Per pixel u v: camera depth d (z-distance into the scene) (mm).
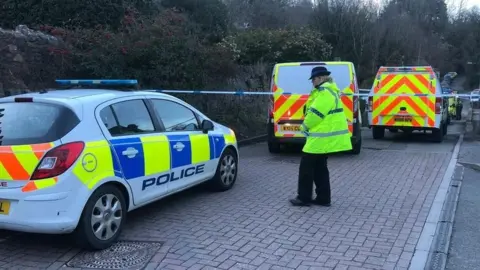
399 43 37375
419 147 12219
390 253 4496
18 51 8633
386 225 5336
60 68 9133
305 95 10000
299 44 21047
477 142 13273
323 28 33000
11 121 4523
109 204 4656
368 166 9102
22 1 11727
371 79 31547
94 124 4625
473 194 6953
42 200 4129
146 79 10352
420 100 12992
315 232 5098
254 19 34344
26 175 4203
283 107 10164
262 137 13984
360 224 5375
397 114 13242
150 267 4184
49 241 4863
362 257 4398
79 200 4301
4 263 4309
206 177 6484
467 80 66562
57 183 4176
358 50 33375
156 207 6121
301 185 6102
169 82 10750
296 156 10594
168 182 5590
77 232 4406
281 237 4938
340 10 33000
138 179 5035
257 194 6797
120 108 5070
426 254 4473
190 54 11227
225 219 5570
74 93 5000
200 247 4656
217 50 12406
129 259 4383
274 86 10266
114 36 10102
